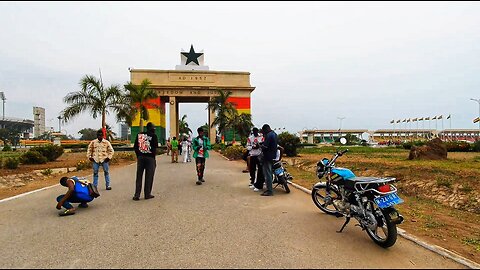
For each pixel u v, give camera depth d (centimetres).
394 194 448
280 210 661
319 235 495
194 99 5688
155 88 5144
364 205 482
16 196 827
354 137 7875
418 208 701
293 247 442
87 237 485
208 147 1048
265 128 842
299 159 1852
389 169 1097
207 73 5384
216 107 4488
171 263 387
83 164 1562
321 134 11006
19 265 383
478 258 422
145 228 531
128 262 390
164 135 5522
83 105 2244
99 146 923
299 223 563
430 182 861
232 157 2277
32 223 564
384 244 439
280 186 976
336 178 570
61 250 431
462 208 689
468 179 821
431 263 391
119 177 1245
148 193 791
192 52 5550
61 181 654
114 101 2331
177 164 1898
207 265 381
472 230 541
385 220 436
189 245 449
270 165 829
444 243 477
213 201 755
